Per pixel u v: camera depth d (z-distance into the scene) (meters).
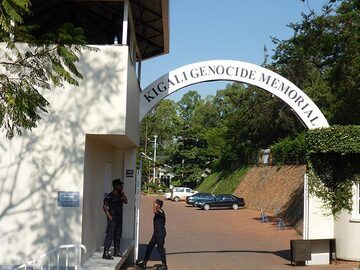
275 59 38.81
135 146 14.54
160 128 86.75
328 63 25.00
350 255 15.44
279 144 42.62
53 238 9.86
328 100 29.67
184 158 79.50
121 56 10.36
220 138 64.12
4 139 9.99
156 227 14.13
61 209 9.92
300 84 38.59
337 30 22.33
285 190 38.81
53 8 14.05
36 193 9.95
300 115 15.68
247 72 15.36
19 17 6.18
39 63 7.31
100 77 10.27
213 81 15.39
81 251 9.88
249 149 50.56
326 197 15.70
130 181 14.90
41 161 10.02
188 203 48.22
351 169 15.61
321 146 15.23
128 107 10.94
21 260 9.78
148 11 14.05
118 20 14.00
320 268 14.66
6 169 9.95
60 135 10.09
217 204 45.59
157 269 13.98
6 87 6.83
